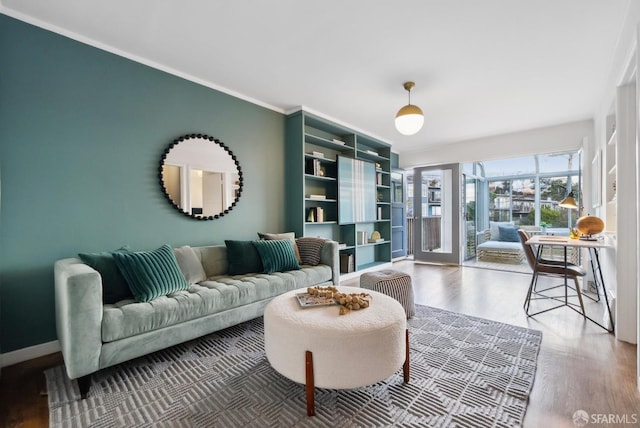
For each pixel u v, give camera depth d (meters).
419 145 5.84
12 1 1.92
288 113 3.90
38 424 1.40
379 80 3.03
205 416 1.44
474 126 4.57
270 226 3.71
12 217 2.00
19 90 2.03
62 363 1.99
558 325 2.53
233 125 3.33
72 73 2.25
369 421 1.39
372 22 2.12
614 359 1.93
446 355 2.01
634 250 2.18
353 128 4.62
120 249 2.27
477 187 6.64
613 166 3.03
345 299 1.76
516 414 1.42
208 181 3.09
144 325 1.82
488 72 2.84
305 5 1.95
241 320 2.36
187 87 2.93
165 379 1.78
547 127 4.59
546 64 2.69
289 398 1.58
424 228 6.00
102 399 1.59
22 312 2.03
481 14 2.02
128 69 2.54
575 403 1.49
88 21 2.12
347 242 4.66
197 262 2.65
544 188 6.63
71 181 2.24
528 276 4.52
